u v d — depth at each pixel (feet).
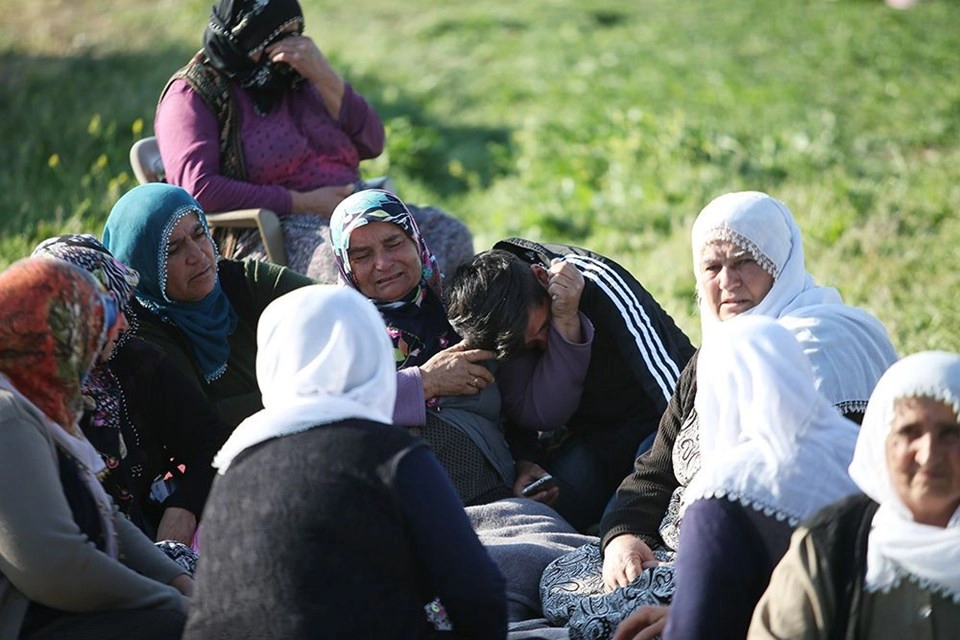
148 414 27.04
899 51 88.63
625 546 24.20
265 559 18.62
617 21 103.81
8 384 20.93
